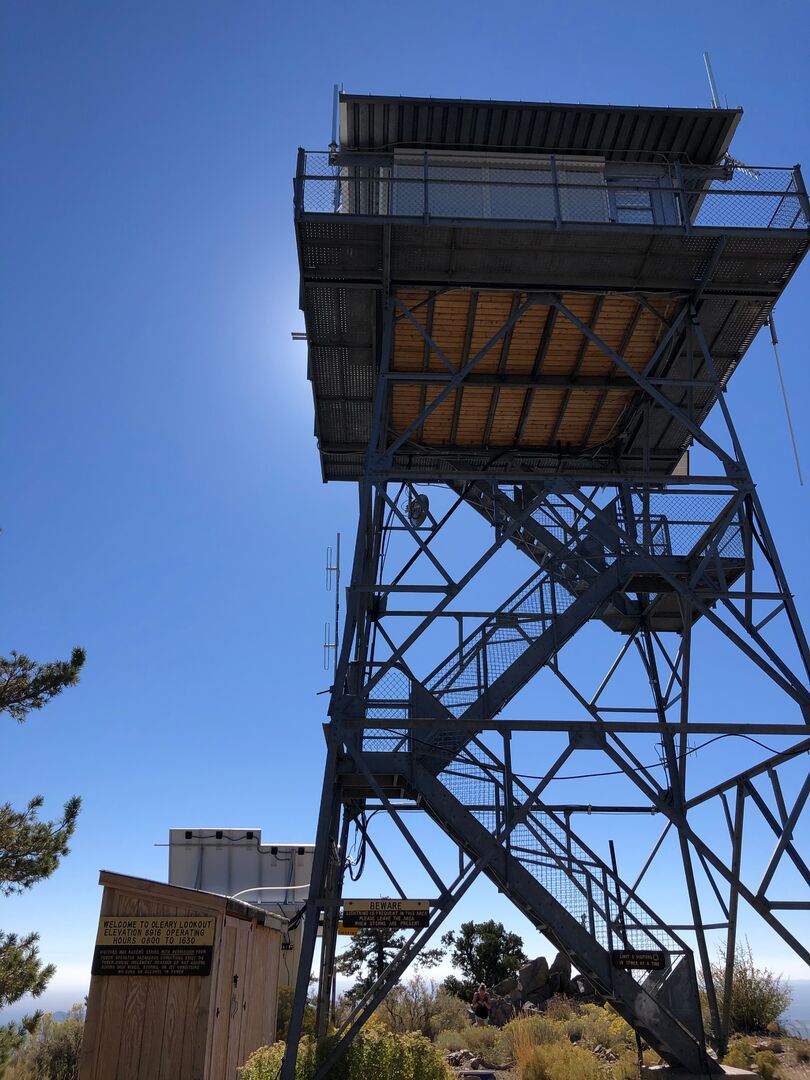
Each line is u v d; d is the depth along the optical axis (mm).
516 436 16625
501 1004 26875
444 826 12789
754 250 12844
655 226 12586
